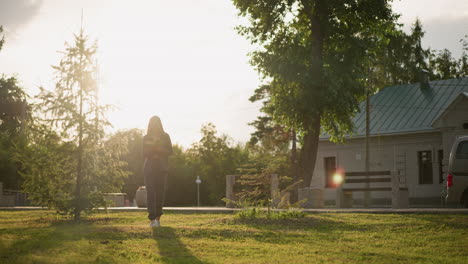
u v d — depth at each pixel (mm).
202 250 7250
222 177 58906
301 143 24797
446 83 33844
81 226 10125
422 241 8508
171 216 13203
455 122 28031
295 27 24719
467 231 9469
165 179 9672
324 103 21703
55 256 6355
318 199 17938
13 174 32750
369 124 33312
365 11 22562
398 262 6492
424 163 30812
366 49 23094
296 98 21750
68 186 11227
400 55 47781
